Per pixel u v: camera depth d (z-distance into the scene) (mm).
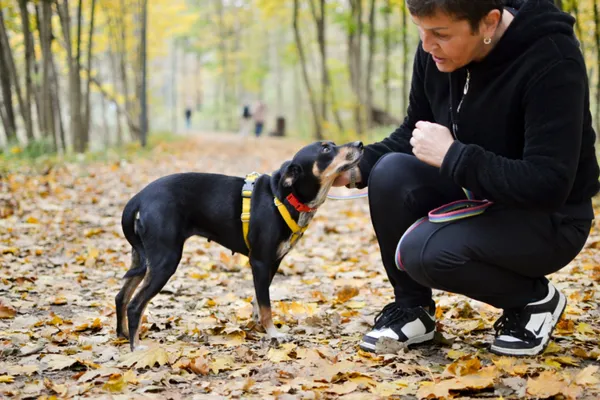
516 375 2674
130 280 3432
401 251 2951
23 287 4539
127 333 3479
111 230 6750
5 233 6281
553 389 2426
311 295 4555
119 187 9805
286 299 4465
